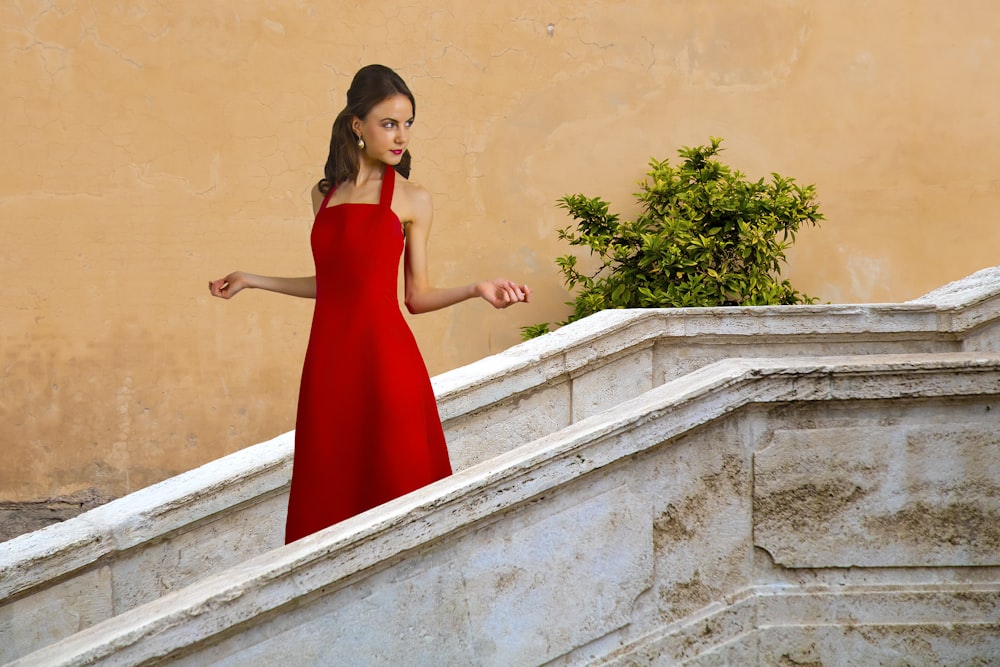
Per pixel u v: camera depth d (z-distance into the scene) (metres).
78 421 6.89
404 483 3.45
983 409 2.96
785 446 2.96
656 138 7.06
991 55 7.11
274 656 2.67
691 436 2.96
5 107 6.80
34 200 6.83
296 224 6.93
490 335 7.04
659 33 7.03
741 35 7.04
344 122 3.61
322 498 3.50
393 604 2.76
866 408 2.96
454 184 7.00
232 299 6.93
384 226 3.56
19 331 6.86
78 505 6.89
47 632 3.76
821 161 7.11
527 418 4.62
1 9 6.77
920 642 2.97
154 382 6.91
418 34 6.95
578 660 2.91
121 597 3.89
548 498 2.87
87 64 6.81
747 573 2.99
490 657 2.84
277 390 6.95
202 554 4.03
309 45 6.89
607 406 4.74
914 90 7.11
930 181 7.14
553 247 7.04
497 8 6.97
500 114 7.00
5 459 6.87
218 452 6.95
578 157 7.04
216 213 6.89
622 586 2.92
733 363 3.09
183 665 2.59
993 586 2.98
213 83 6.86
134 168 6.85
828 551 2.97
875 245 7.14
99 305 6.87
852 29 7.08
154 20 6.82
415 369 3.56
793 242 6.74
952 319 4.55
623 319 4.71
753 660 2.97
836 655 2.97
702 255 6.55
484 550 2.83
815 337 4.68
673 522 2.96
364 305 3.53
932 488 2.97
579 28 7.00
